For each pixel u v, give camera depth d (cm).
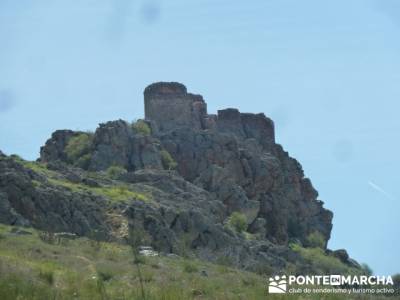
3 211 19250
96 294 11669
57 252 16075
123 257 16650
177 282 14175
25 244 16362
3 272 12112
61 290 11594
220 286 14150
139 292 11731
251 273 18312
